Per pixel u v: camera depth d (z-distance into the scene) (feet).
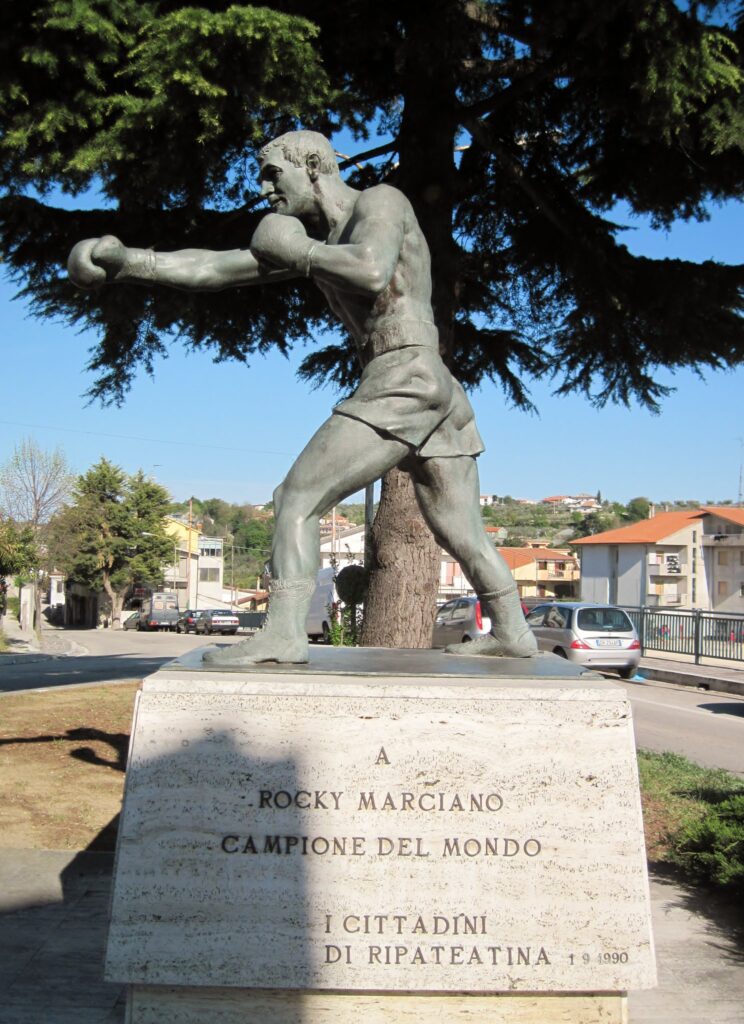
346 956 9.66
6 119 20.79
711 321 27.91
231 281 11.94
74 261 11.46
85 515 168.04
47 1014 11.73
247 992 9.76
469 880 9.80
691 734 38.34
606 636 60.80
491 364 32.63
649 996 12.82
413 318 11.84
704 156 25.12
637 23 20.03
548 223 29.53
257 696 9.96
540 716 10.06
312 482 11.55
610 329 29.86
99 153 20.33
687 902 17.04
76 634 142.82
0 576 107.34
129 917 9.61
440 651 13.98
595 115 27.25
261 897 9.68
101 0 19.10
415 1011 9.80
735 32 22.35
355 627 39.45
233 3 20.35
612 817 9.94
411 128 27.30
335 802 9.84
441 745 9.97
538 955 9.74
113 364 27.61
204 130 20.07
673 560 153.28
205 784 9.81
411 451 11.92
